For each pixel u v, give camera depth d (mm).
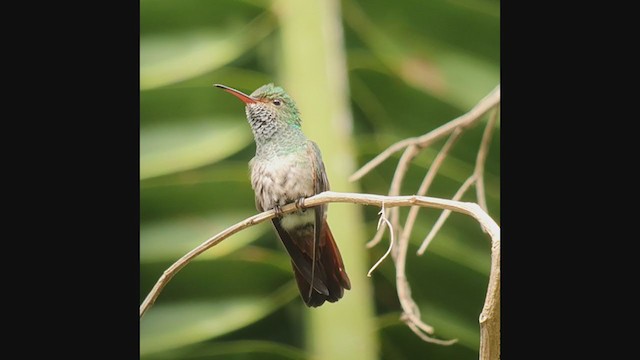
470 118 6102
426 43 7273
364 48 7148
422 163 6914
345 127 6785
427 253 6664
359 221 6531
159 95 6828
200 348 6152
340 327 6148
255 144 7207
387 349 6406
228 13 7035
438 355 6449
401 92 7094
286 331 6293
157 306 6305
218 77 6883
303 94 6852
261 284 6434
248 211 6727
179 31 6988
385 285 6598
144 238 6484
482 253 6742
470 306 6617
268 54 7004
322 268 6379
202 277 6410
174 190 6609
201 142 6770
